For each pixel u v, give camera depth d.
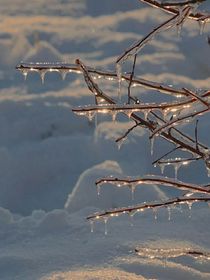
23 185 15.55
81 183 12.53
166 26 7.00
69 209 12.33
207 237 10.07
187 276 8.90
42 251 9.68
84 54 23.23
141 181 7.82
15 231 10.42
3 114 17.80
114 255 9.38
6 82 20.58
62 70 7.90
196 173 15.05
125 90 18.59
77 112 7.45
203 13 7.36
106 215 8.15
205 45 22.33
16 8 30.06
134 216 10.81
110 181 7.84
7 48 23.22
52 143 16.47
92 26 26.56
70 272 8.93
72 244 9.85
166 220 10.62
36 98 18.62
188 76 20.97
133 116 7.80
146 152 15.59
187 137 8.37
